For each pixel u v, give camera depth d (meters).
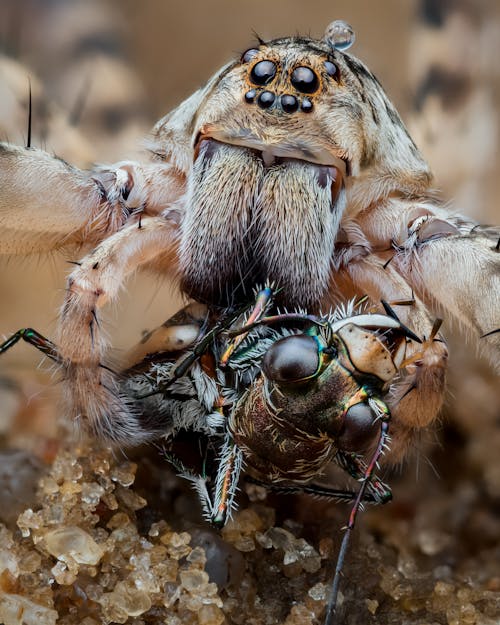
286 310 0.07
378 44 0.14
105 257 0.07
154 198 0.07
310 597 0.07
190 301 0.07
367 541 0.08
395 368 0.07
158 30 0.15
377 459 0.07
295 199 0.07
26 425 0.08
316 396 0.07
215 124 0.07
